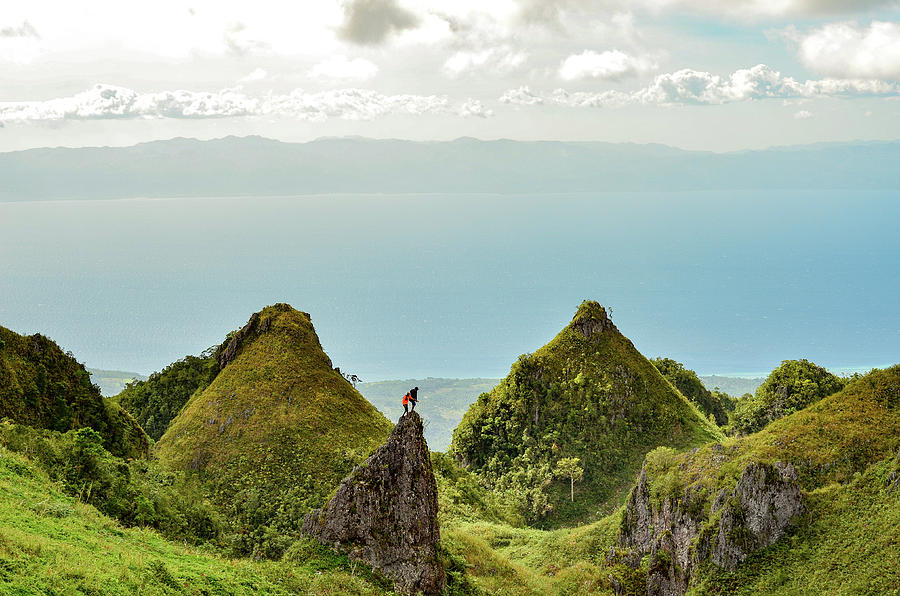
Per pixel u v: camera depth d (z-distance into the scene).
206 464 90.81
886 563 59.78
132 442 80.38
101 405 77.81
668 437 138.38
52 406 72.62
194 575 44.94
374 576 54.94
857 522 65.25
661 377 151.12
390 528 56.94
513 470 139.00
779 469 73.50
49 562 37.50
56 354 77.06
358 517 56.88
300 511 79.31
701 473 80.75
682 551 75.50
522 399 147.62
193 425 98.19
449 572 61.97
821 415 80.12
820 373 142.75
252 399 99.38
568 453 137.38
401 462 58.59
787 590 63.28
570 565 89.62
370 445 93.62
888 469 68.19
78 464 57.88
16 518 42.75
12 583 33.94
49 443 58.50
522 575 80.25
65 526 44.84
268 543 63.84
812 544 66.19
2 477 48.91
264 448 91.31
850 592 59.38
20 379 70.88
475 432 151.38
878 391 79.19
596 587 79.25
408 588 55.53
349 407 101.19
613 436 138.25
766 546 68.56
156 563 43.00
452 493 112.69
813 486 72.25
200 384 114.00
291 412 96.81
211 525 65.75
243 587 46.50
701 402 177.12
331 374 106.75
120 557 42.44
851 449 73.56
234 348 113.19
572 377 146.50
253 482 86.00
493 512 116.00
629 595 76.06
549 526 124.94
